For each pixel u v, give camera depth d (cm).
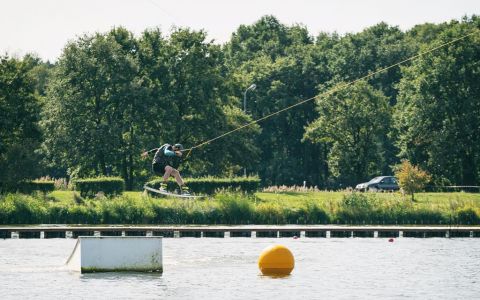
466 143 19425
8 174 14512
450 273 7825
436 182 19388
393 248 10069
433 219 12700
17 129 17112
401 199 12950
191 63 18538
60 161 18150
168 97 18238
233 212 12381
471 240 11169
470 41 19850
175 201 12462
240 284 7062
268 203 12838
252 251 9600
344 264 8456
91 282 7075
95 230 11006
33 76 17600
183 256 9088
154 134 18238
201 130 18250
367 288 6894
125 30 18838
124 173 17850
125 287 6844
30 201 12238
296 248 9988
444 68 19588
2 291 6631
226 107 19262
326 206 12681
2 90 17112
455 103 19525
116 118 17825
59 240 10719
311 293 6631
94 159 17400
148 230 11131
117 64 17838
